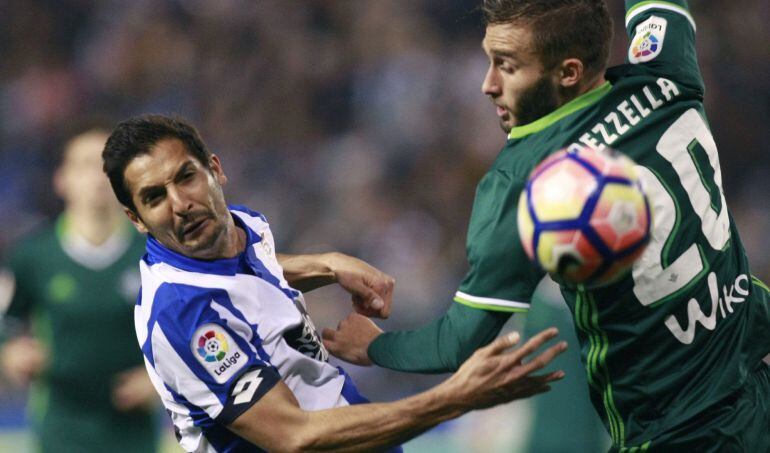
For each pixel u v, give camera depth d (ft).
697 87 45.62
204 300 45.11
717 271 44.91
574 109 43.34
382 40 178.60
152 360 46.09
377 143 167.32
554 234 38.27
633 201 38.40
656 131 43.96
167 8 183.21
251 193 160.35
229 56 177.68
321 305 135.23
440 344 44.19
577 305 45.11
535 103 43.34
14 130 170.40
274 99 174.81
